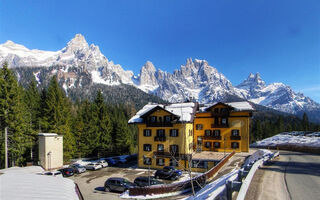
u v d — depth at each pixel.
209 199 6.90
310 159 26.55
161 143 36.78
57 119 45.41
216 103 42.94
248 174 9.85
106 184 24.44
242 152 41.06
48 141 36.50
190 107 38.69
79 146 51.34
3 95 35.22
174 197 19.47
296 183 11.34
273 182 11.39
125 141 58.91
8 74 36.78
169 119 36.66
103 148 54.03
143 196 20.72
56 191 13.73
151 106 43.59
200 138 45.12
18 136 36.72
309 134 57.69
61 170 32.78
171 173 28.42
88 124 52.62
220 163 28.20
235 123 42.22
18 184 13.62
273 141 55.56
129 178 30.50
